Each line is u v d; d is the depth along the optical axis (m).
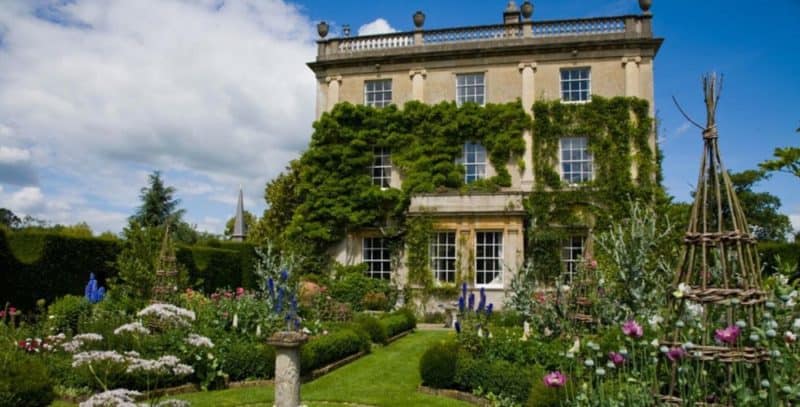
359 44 22.25
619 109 19.41
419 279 19.20
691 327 4.00
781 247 14.40
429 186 20.05
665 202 18.33
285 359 5.69
